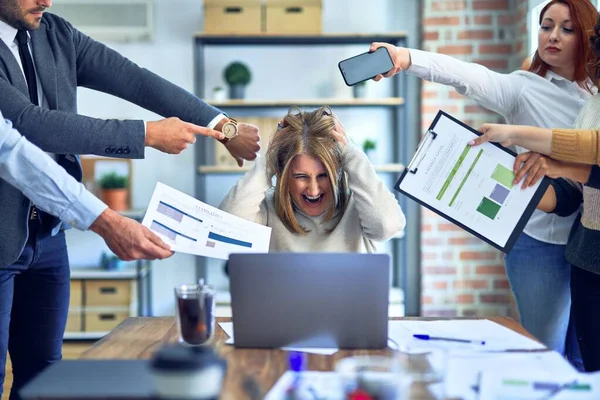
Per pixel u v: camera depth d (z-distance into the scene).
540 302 2.39
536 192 1.79
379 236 2.09
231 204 2.10
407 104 4.56
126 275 4.26
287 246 2.11
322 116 2.07
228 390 1.21
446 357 1.27
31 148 1.68
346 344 1.50
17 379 2.18
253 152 2.35
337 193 2.06
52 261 2.11
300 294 1.49
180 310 1.50
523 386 1.21
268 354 1.46
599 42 1.95
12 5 1.93
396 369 1.18
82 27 4.45
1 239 1.90
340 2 4.61
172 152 2.05
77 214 1.69
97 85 2.32
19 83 1.98
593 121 1.96
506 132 1.81
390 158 4.65
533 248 2.37
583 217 1.95
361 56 2.13
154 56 4.59
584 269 1.92
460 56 4.33
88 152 1.98
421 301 4.41
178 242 1.69
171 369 1.03
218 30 4.35
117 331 1.66
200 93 4.43
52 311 2.13
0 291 1.95
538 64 2.42
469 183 1.81
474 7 4.32
